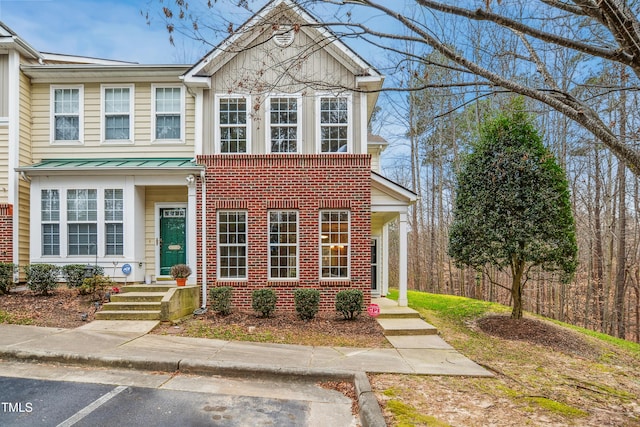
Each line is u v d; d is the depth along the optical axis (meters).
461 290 19.91
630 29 3.67
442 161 21.58
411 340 7.58
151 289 9.15
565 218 8.34
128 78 10.75
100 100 10.79
